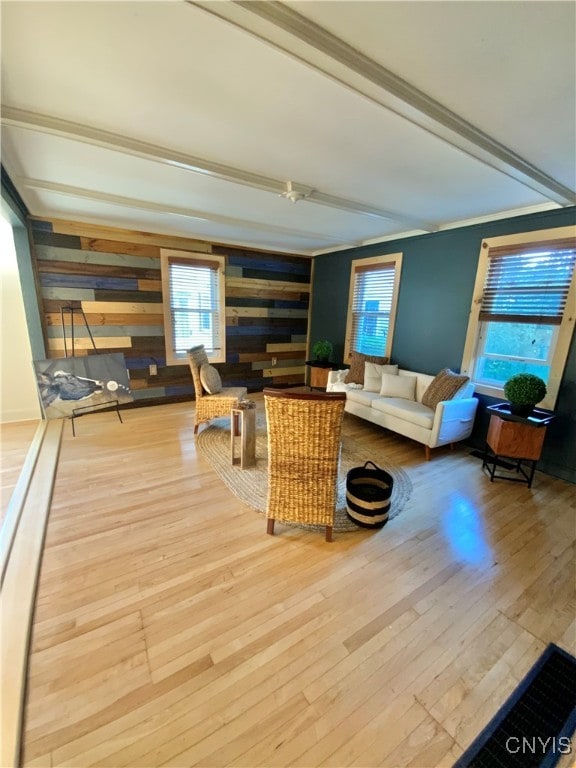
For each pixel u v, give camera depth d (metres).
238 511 2.34
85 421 4.04
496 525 2.29
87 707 1.17
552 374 2.99
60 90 1.57
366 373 4.31
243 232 4.30
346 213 3.42
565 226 2.84
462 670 1.34
